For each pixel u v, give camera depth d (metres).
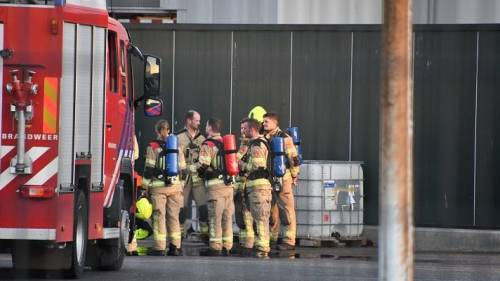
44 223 27.20
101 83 29.69
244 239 45.03
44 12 27.39
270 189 43.28
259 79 49.75
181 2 55.19
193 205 50.34
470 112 48.78
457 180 48.94
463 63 48.78
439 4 50.47
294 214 45.66
